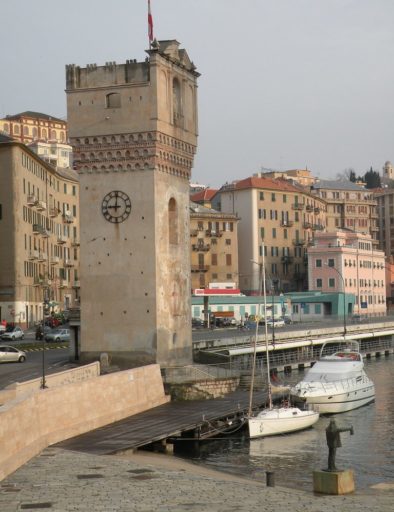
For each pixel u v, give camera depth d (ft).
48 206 517.55
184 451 188.75
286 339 392.88
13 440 135.74
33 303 461.78
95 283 251.39
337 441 123.95
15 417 137.49
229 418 208.23
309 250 639.35
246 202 652.89
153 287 246.27
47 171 515.91
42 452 149.89
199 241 611.88
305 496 114.32
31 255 458.91
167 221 253.65
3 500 108.68
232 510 102.58
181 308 260.01
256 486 120.78
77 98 252.01
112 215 250.16
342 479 121.19
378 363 415.44
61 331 367.25
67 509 102.99
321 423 228.63
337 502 109.50
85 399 180.96
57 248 538.88
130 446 162.09
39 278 460.96
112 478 124.67
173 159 257.55
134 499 109.09
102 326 250.37
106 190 250.98
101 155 250.78
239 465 174.09
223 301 529.86
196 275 610.65
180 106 263.49
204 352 307.17
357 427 223.71
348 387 252.62
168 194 254.88
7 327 385.50
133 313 247.70
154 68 245.04
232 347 345.51
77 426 175.11
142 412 209.46
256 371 292.81
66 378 204.54
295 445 196.65
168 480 123.24
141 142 246.68
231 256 624.59
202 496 111.24
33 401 151.23
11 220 432.66
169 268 254.06
